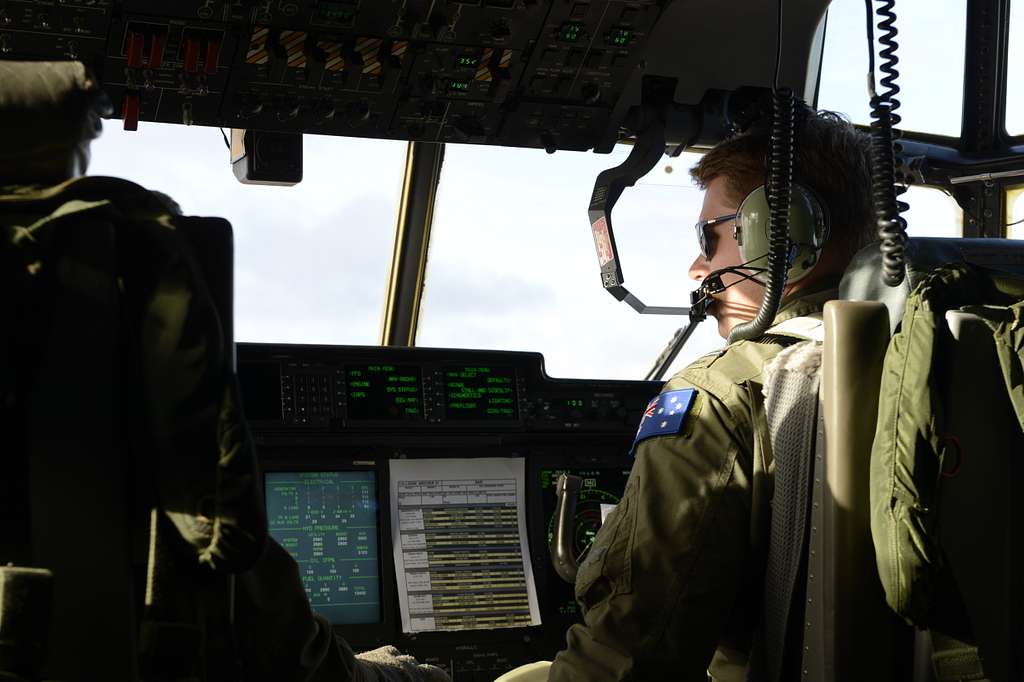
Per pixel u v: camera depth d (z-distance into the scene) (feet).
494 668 8.46
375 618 8.33
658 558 4.75
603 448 9.28
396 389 8.69
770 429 4.82
